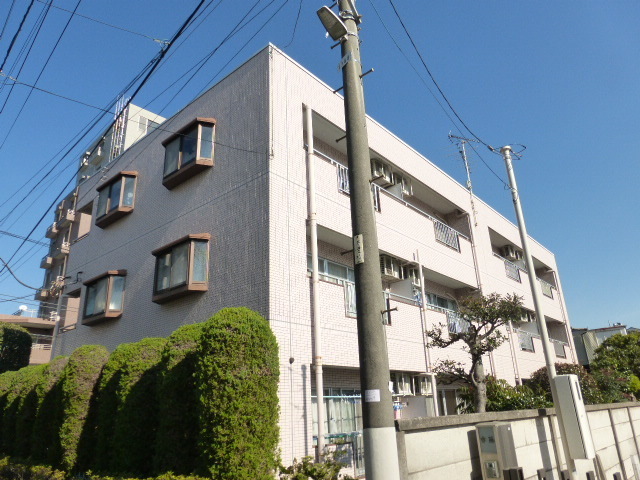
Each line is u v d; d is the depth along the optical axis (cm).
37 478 907
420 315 1316
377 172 1409
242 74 1154
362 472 980
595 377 1580
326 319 1001
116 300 1323
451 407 1591
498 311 1085
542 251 2612
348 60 624
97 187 1573
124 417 834
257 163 1030
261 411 703
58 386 1009
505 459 584
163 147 1365
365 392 484
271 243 943
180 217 1205
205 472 679
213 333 726
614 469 1012
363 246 535
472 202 1925
